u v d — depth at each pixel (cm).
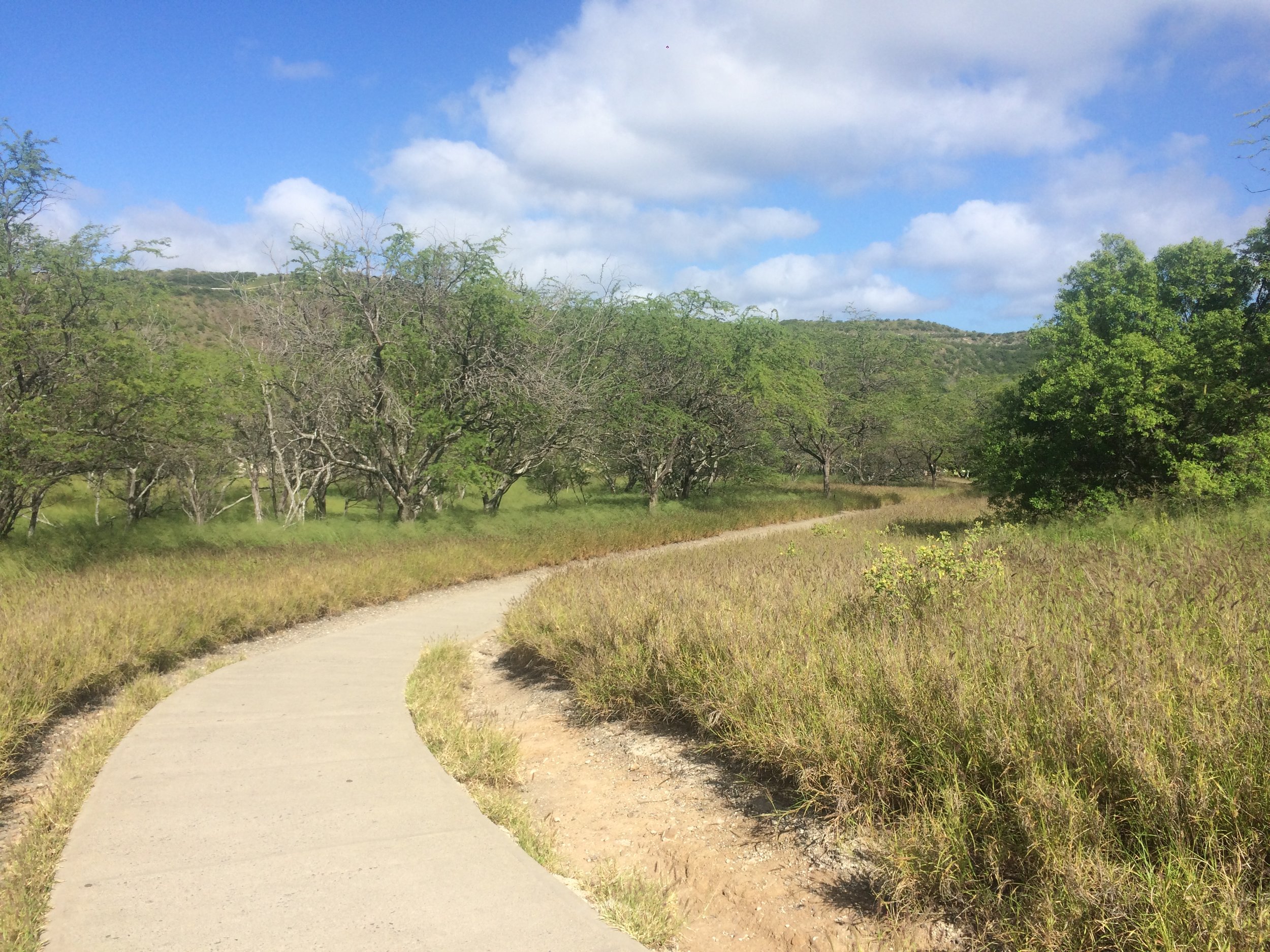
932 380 5444
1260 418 1448
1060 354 1831
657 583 860
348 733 575
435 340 2291
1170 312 1831
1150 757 303
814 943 312
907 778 382
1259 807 280
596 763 533
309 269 2175
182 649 885
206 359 1864
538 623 838
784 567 922
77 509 2628
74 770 485
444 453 2362
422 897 324
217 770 489
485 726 594
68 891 326
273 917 305
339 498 3341
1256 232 1806
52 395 1569
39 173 1612
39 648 691
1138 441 1638
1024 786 317
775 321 3516
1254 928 237
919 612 593
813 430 3875
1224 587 529
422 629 1105
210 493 2458
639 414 2869
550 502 3144
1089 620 495
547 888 335
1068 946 262
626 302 2966
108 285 1653
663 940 317
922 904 316
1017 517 1845
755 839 399
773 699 460
